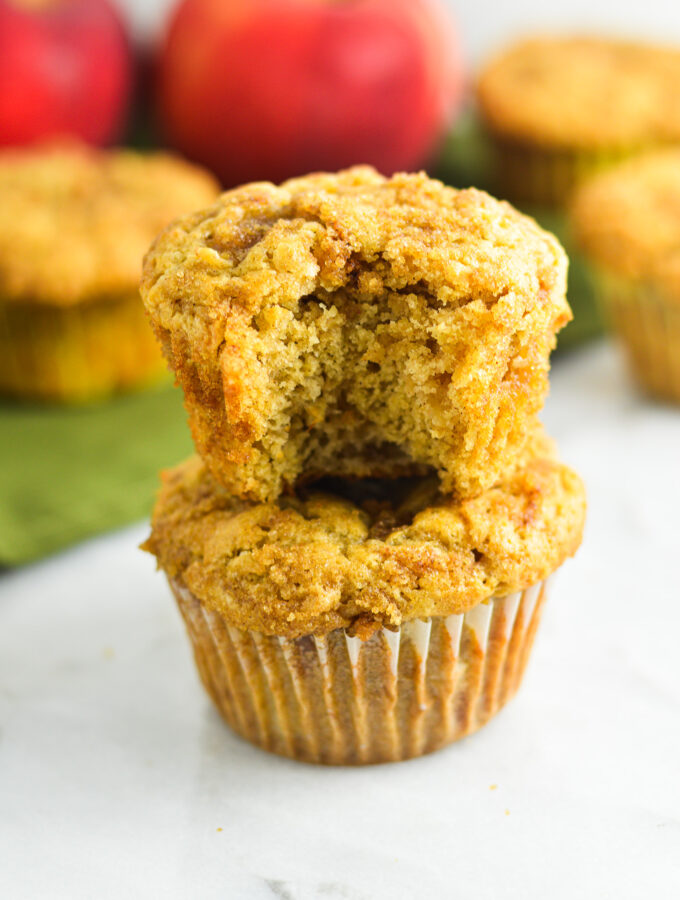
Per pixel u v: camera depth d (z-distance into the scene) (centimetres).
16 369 41
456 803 28
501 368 28
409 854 27
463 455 28
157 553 29
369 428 29
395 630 28
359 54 46
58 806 29
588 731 30
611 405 41
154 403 42
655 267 39
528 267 28
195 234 28
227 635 29
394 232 27
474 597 28
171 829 28
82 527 35
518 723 30
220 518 29
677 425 40
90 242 41
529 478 29
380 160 48
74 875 27
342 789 29
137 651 32
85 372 41
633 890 27
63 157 45
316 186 29
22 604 33
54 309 40
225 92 47
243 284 27
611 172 44
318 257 27
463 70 60
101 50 48
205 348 27
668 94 51
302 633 28
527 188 52
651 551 34
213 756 30
